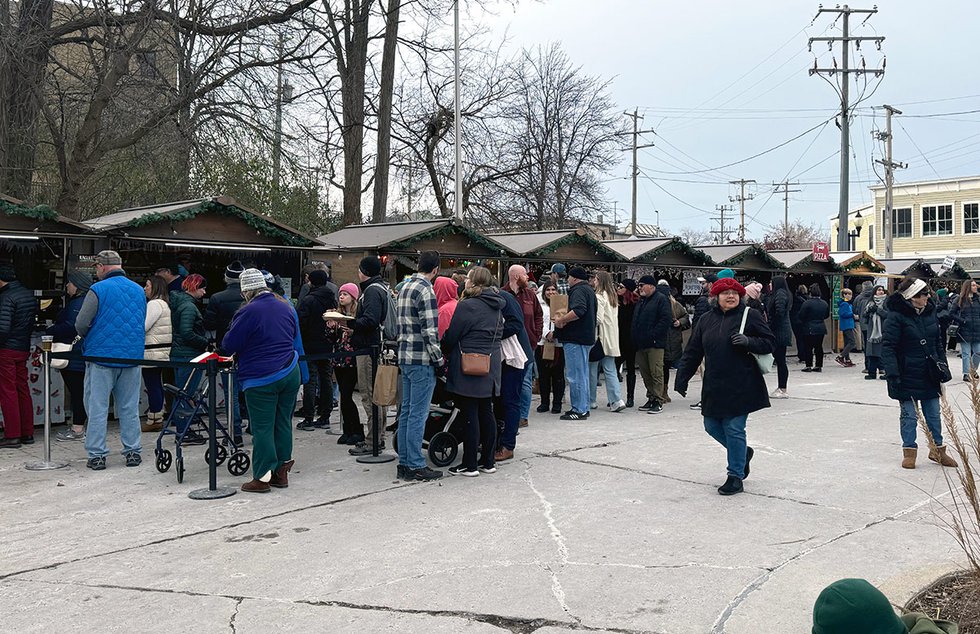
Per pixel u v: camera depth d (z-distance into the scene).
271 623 4.22
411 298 7.14
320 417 9.93
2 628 4.17
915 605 4.12
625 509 6.29
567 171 35.38
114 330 7.69
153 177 18.08
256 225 10.84
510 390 8.07
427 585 4.73
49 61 15.00
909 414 7.59
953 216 47.69
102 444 7.72
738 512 6.19
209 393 6.86
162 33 14.58
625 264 16.27
